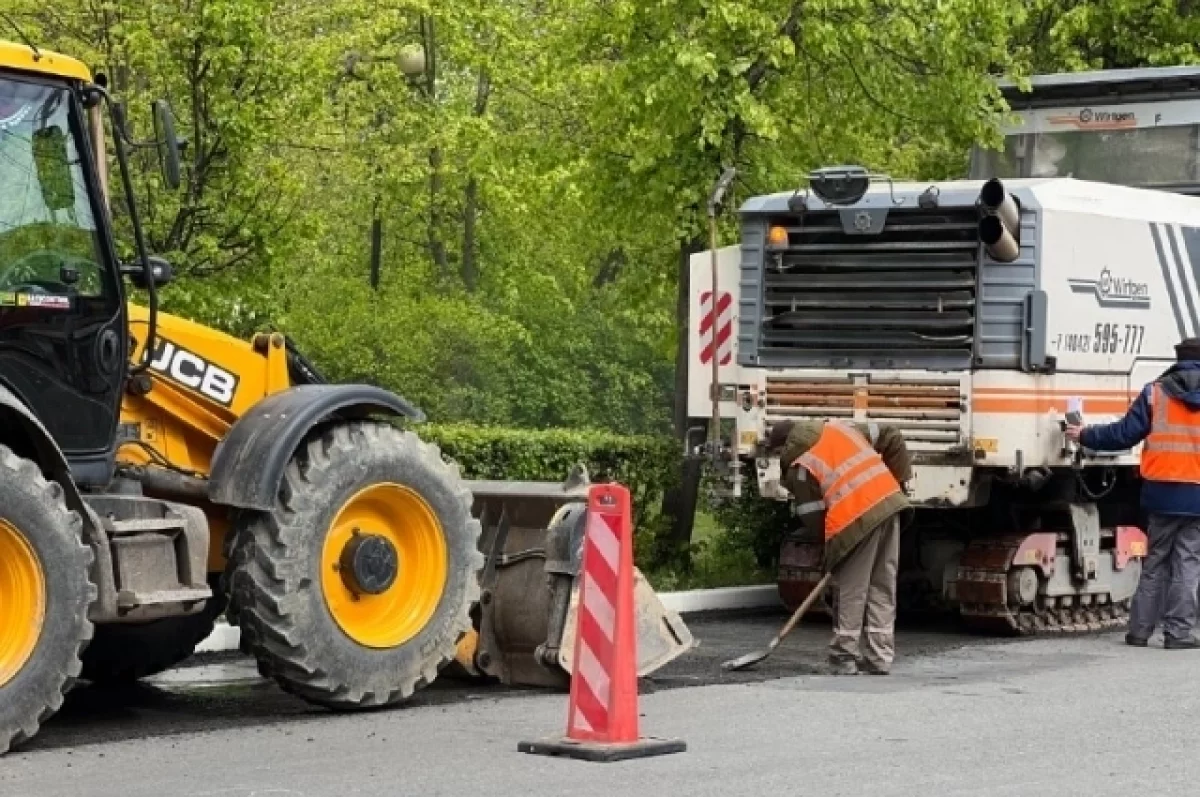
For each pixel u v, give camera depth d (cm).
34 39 1548
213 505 1066
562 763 866
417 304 2805
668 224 1766
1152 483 1327
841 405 1401
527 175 2486
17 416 933
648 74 1672
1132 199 1448
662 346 2059
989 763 871
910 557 1498
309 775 837
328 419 1052
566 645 1083
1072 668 1220
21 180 956
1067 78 1706
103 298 991
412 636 1046
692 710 1025
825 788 809
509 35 2639
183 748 912
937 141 1816
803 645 1344
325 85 1719
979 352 1355
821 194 1391
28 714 900
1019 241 1348
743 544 1708
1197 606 1487
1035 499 1460
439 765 862
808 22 1673
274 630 995
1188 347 1332
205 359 1077
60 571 913
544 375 3388
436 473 1066
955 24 1677
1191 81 1656
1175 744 925
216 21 1481
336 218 2748
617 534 894
